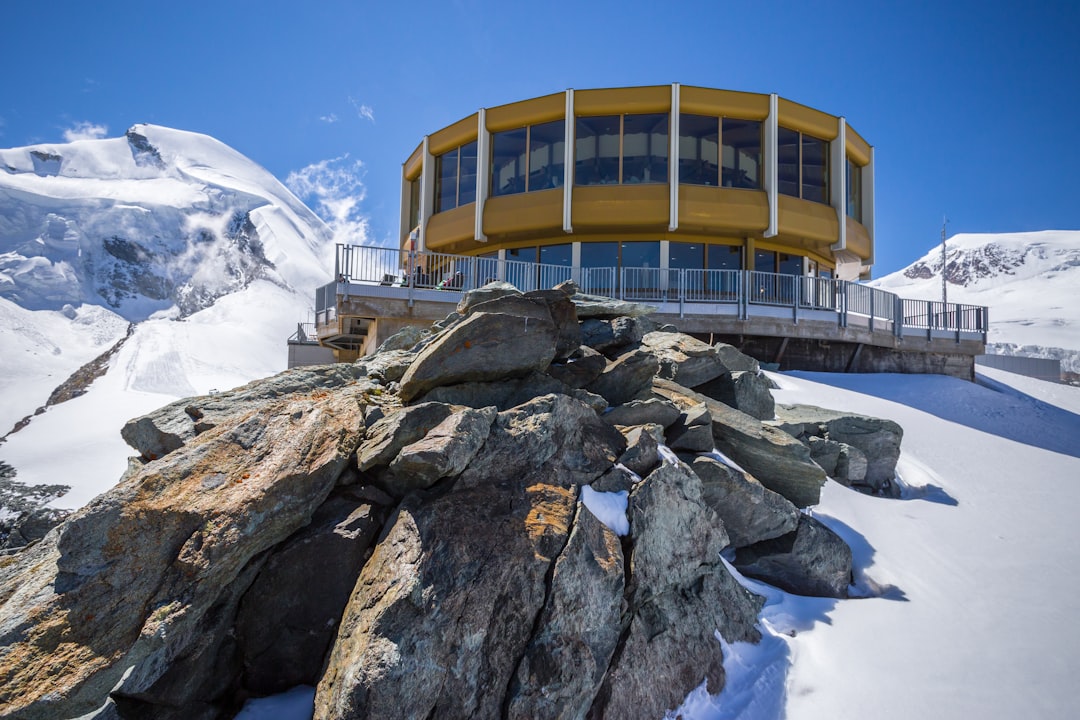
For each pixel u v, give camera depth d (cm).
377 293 1483
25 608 366
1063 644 521
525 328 634
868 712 461
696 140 2014
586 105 1995
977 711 452
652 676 459
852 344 1767
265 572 453
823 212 2084
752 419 778
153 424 590
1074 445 1238
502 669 405
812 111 2062
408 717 364
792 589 646
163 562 401
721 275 2009
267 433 507
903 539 733
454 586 407
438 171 2348
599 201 1973
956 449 1123
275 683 435
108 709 381
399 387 641
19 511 2470
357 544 461
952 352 1933
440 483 486
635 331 843
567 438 551
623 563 486
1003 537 751
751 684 496
